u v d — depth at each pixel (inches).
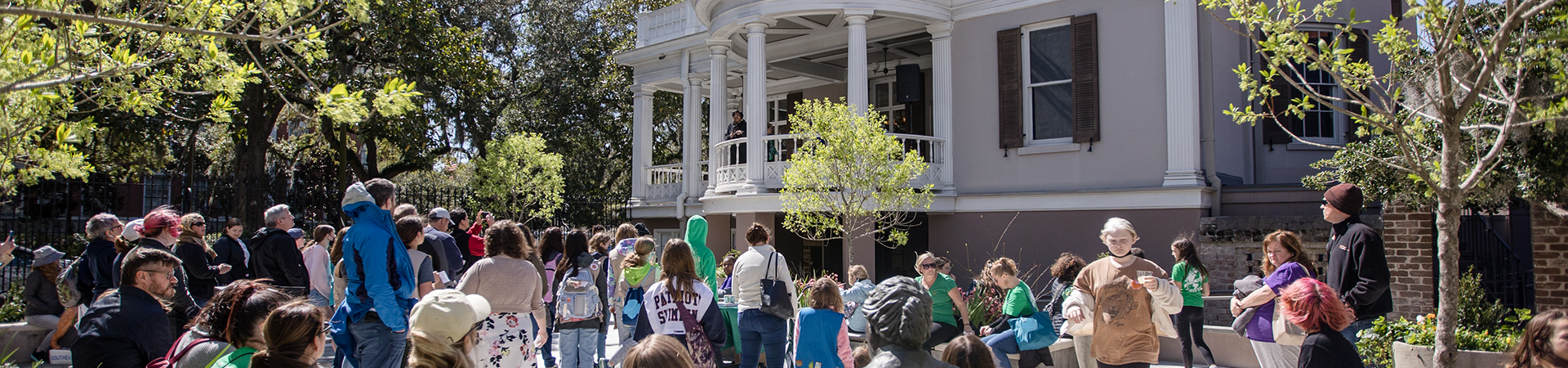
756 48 544.7
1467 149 266.7
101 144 706.8
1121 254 217.8
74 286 302.7
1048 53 528.1
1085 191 499.2
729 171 572.7
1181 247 298.2
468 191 772.6
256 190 631.2
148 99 228.1
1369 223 397.1
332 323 215.5
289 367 140.7
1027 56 534.9
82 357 186.2
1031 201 519.2
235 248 333.1
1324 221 414.0
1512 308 348.2
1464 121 263.6
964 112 552.4
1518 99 181.3
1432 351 249.1
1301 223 422.0
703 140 1190.3
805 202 457.4
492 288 217.6
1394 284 326.0
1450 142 178.7
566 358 268.7
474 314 153.0
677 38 711.7
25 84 149.1
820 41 652.7
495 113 977.5
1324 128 550.6
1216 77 506.3
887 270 604.4
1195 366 320.5
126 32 206.4
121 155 735.1
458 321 148.3
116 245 271.0
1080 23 511.5
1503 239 480.7
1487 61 171.6
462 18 893.2
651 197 740.0
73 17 141.1
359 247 207.0
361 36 741.9
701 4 581.6
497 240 223.3
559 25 1064.2
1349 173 332.8
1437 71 188.5
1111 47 502.6
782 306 254.1
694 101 709.9
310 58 202.1
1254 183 544.4
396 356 214.1
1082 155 508.1
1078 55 511.8
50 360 307.1
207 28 210.4
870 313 150.6
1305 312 190.7
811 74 713.0
